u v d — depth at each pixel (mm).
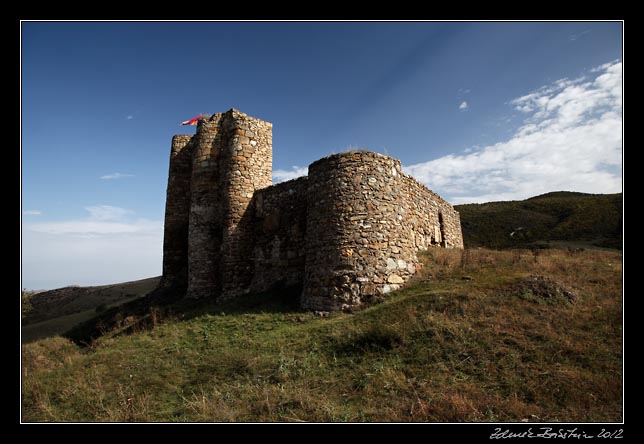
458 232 21828
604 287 8758
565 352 6027
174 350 8500
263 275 13953
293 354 7160
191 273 15172
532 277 9070
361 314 8633
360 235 9977
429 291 9047
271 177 15695
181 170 18875
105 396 6422
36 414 5801
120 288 37312
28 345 11406
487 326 6918
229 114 15602
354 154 10648
